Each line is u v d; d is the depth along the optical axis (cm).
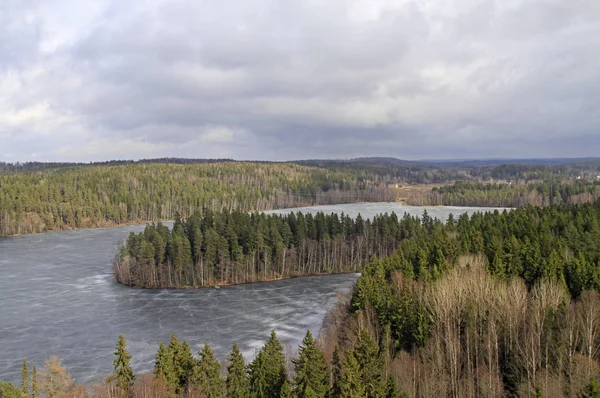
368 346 5569
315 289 13450
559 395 5150
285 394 5400
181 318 10906
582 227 10625
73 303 12081
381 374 5716
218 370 6253
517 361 6009
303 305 11806
